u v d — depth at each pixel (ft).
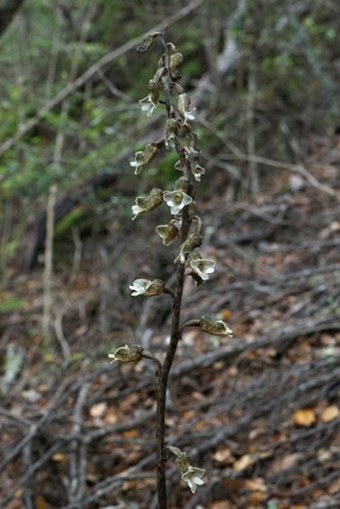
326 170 23.50
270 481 12.91
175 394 15.72
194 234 6.44
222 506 12.68
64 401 16.57
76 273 22.35
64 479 13.89
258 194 23.30
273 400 14.42
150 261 20.77
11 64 30.53
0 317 21.16
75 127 23.90
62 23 30.14
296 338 16.05
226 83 26.61
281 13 26.63
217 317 17.88
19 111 28.02
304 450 13.28
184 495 13.08
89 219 23.66
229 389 15.38
